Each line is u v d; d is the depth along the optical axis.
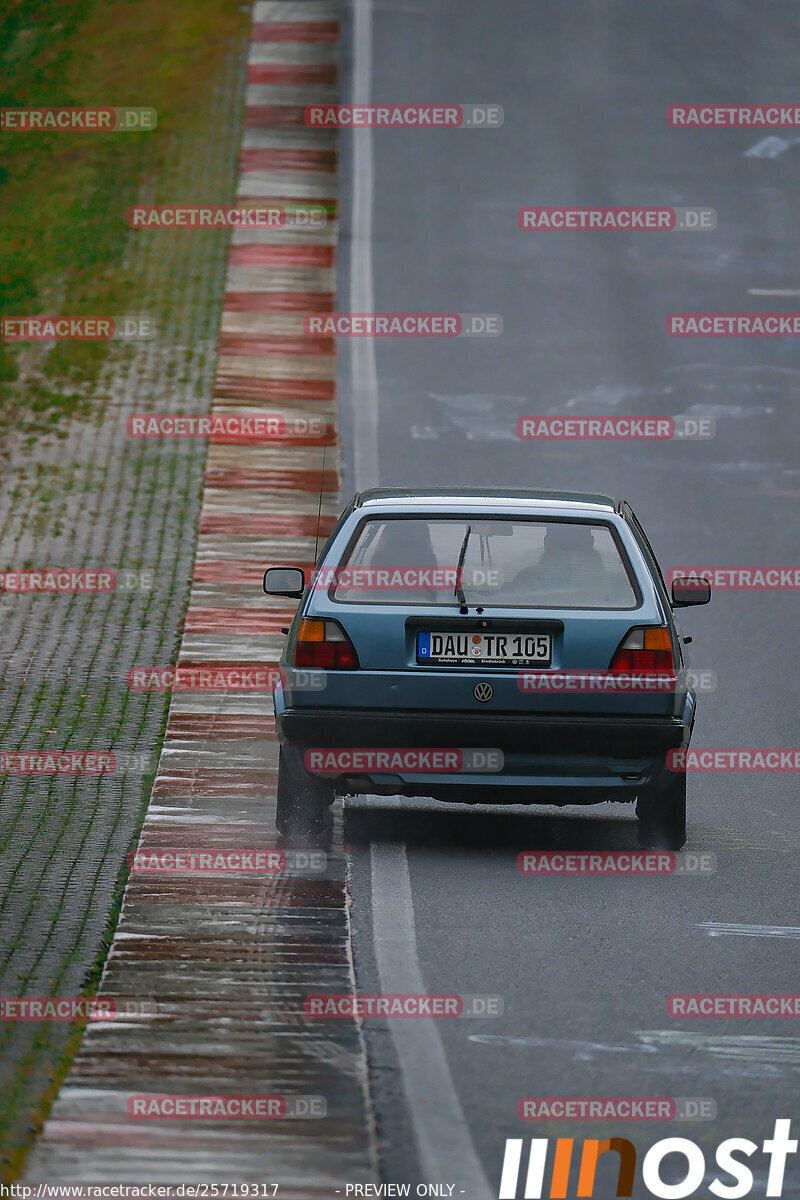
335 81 124.75
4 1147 17.67
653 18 145.25
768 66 136.38
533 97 126.25
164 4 137.25
